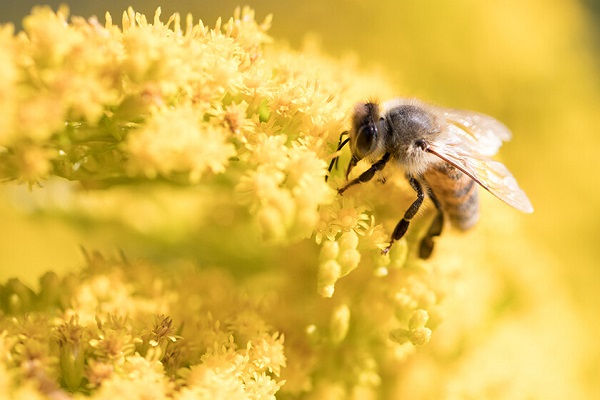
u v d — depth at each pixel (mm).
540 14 201
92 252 143
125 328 130
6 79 122
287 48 152
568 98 197
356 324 140
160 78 127
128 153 128
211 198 151
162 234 152
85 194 149
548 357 160
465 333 152
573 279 185
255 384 131
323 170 131
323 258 133
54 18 125
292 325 141
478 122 152
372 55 195
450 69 196
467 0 197
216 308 140
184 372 130
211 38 134
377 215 141
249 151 131
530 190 191
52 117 123
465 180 148
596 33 206
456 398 149
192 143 126
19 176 125
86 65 125
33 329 129
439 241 148
